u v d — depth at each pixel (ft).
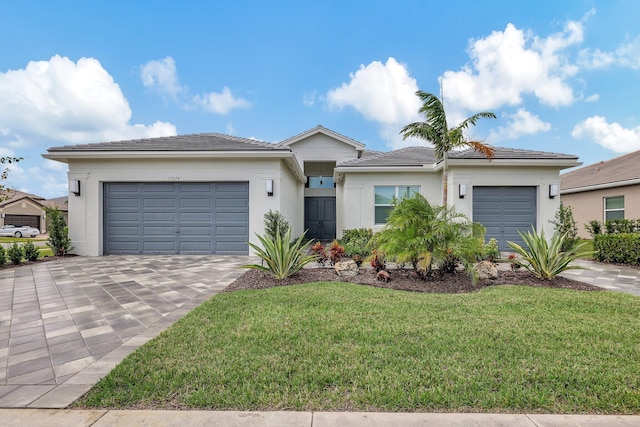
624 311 14.17
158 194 34.99
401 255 20.42
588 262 31.32
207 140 39.11
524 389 8.05
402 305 15.10
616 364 9.22
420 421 6.99
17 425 6.91
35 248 30.86
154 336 11.98
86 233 34.19
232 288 19.44
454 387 8.11
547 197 37.83
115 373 8.91
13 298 17.52
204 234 34.88
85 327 13.11
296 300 16.02
